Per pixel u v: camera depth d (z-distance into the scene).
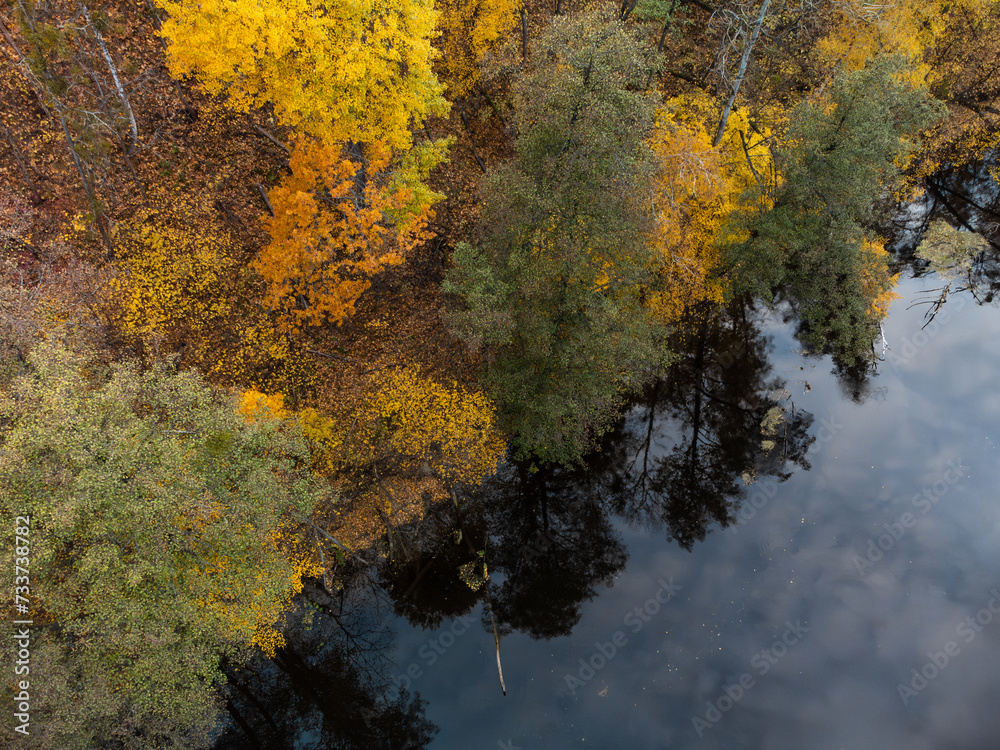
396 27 16.78
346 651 21.25
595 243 18.42
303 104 17.19
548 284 19.34
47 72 19.64
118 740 15.63
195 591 14.62
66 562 13.81
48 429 12.66
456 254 20.61
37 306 16.20
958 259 33.03
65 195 20.66
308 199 18.62
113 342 20.22
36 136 20.23
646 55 20.66
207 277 21.44
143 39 20.84
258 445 16.94
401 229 20.69
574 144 17.48
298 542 20.73
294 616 21.38
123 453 13.08
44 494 12.66
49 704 12.90
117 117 20.94
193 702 15.30
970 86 34.66
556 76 16.80
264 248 21.25
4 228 18.97
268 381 22.28
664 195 22.55
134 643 13.18
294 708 20.27
